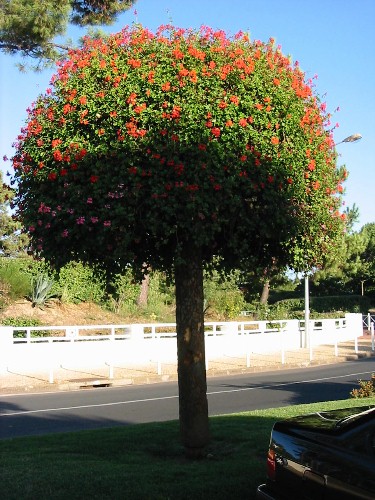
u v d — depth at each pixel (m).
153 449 6.79
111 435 7.68
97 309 27.89
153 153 5.41
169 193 5.32
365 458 3.40
